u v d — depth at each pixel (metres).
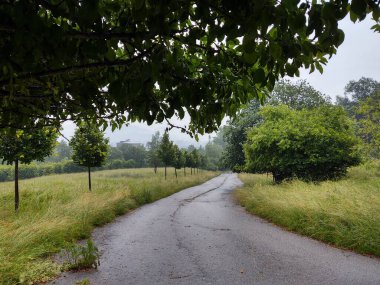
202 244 7.62
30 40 1.39
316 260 6.12
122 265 6.00
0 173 57.47
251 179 34.19
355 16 1.34
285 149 16.52
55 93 2.28
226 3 1.44
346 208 8.27
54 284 4.99
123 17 1.70
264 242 7.70
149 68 1.66
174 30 1.82
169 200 19.06
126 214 13.09
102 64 1.80
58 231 7.97
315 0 1.35
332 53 1.66
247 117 32.38
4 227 7.39
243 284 4.93
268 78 1.76
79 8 1.34
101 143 16.70
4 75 1.74
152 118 2.13
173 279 5.21
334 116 17.50
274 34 1.64
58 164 65.50
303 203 9.75
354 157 15.45
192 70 2.36
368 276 5.20
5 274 4.96
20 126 2.65
